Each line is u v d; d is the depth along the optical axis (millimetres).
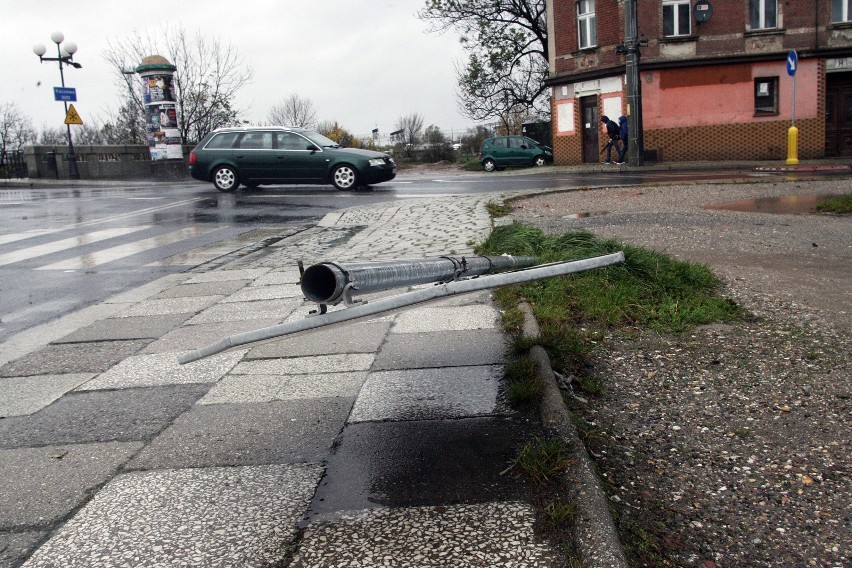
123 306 6441
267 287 6887
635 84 25328
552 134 32438
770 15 28203
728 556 2459
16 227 13172
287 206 15062
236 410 3785
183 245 10266
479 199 13875
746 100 28578
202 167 18969
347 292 2582
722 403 3715
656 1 28344
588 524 2459
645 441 3320
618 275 5926
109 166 30188
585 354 4391
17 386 4379
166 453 3299
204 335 5285
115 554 2480
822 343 4547
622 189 15102
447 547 2424
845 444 3213
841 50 27812
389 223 11352
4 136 54406
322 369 4355
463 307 5547
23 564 2443
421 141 52750
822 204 10828
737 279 6285
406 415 3580
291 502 2785
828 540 2539
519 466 2969
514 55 39281
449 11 38906
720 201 12484
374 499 2773
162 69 29609
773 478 2955
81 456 3316
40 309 6613
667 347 4617
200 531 2605
